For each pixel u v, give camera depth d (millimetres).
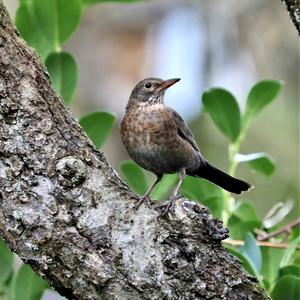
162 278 6527
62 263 6621
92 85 19812
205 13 19672
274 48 19250
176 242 6672
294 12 7438
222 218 9266
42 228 6660
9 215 6707
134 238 6660
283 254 9031
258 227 9500
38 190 6707
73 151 6910
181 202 6867
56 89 8781
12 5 18531
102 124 8812
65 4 8898
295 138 18578
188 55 19531
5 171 6742
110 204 6793
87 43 20219
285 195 17391
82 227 6672
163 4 20594
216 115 9375
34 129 6875
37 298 8625
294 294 7797
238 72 19266
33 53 7324
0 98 6902
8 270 8781
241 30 19375
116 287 6543
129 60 20328
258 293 6691
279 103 18969
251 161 9664
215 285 6582
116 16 20562
